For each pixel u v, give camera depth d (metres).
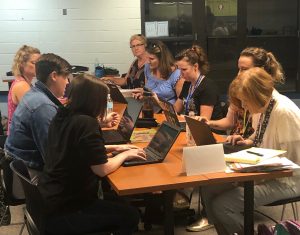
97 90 2.01
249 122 2.70
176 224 3.09
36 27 7.11
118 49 7.30
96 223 2.01
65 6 7.09
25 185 1.92
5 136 3.10
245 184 2.10
